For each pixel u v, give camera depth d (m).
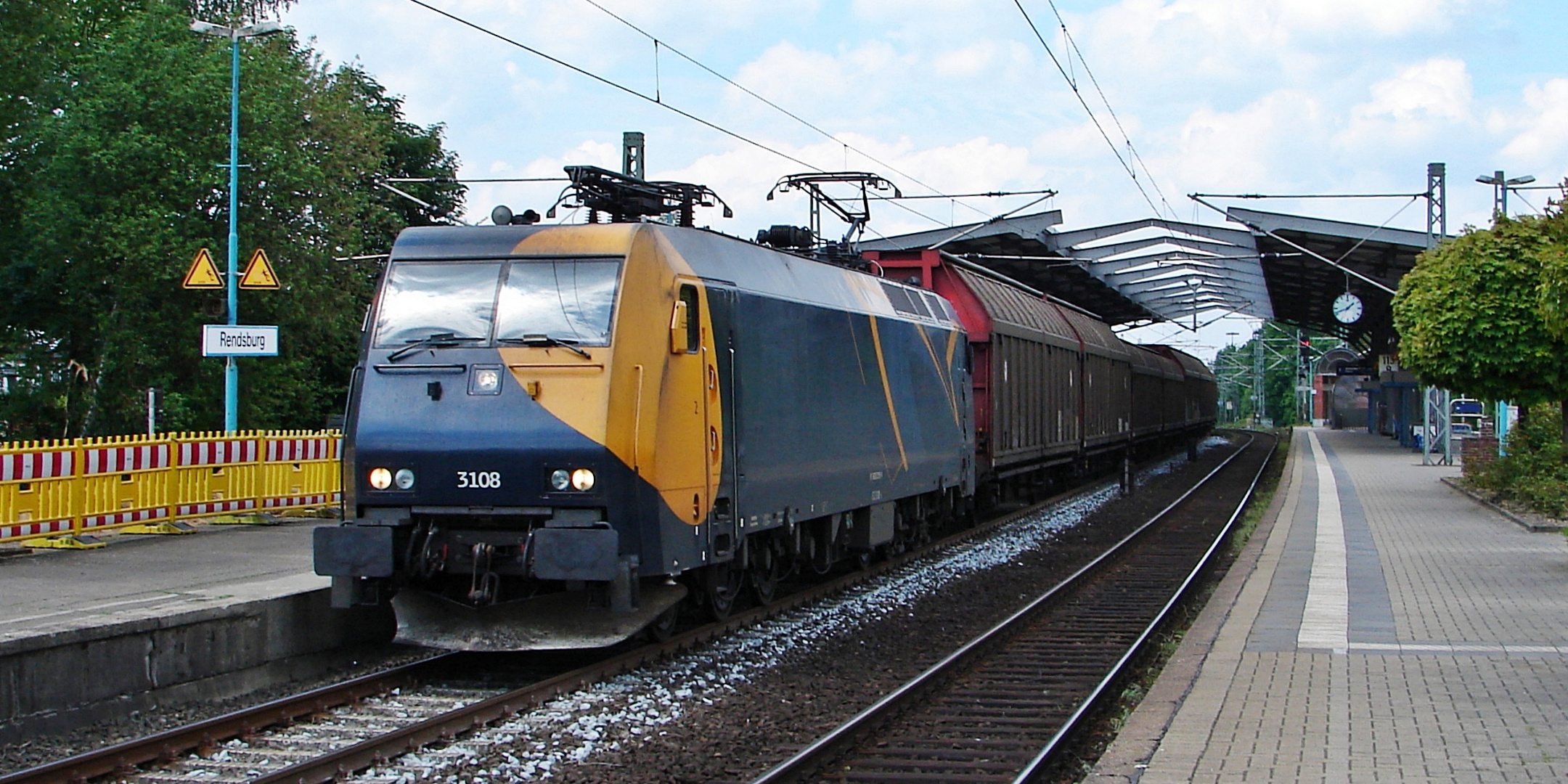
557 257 10.94
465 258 11.12
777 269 13.75
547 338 10.55
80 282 29.56
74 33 33.91
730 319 12.18
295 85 31.31
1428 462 42.19
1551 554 17.77
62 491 15.09
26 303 31.11
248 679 10.49
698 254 11.85
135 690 9.48
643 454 10.54
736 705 9.99
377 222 35.81
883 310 16.94
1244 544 20.23
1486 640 11.38
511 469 10.38
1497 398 25.22
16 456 14.42
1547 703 8.86
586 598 10.96
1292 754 7.50
